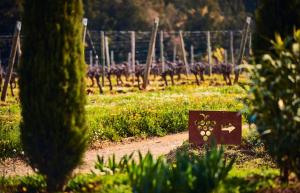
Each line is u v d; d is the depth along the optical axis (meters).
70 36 9.92
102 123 18.83
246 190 9.48
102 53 35.41
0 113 22.17
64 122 9.86
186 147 15.39
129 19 75.38
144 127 19.11
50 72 9.80
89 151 16.72
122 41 68.25
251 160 13.49
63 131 9.88
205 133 14.98
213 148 9.52
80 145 10.07
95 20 72.94
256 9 10.70
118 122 19.09
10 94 32.19
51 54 9.82
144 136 18.75
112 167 11.59
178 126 19.80
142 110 20.59
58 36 9.84
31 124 9.94
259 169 11.73
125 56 67.81
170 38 72.12
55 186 10.16
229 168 9.44
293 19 10.40
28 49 9.93
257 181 9.88
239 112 10.05
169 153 15.57
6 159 15.32
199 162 9.29
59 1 9.86
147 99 25.53
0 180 11.33
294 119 9.13
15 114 21.92
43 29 9.84
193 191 8.97
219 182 9.22
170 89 32.22
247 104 10.15
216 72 45.56
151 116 19.89
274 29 10.47
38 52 9.84
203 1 83.75
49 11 9.84
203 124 15.01
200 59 70.19
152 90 31.95
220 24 81.06
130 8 75.88
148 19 76.56
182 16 80.75
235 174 10.68
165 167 9.23
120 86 36.28
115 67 39.34
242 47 32.03
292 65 9.34
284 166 9.87
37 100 9.84
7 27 63.03
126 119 19.34
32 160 10.10
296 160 9.66
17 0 62.62
